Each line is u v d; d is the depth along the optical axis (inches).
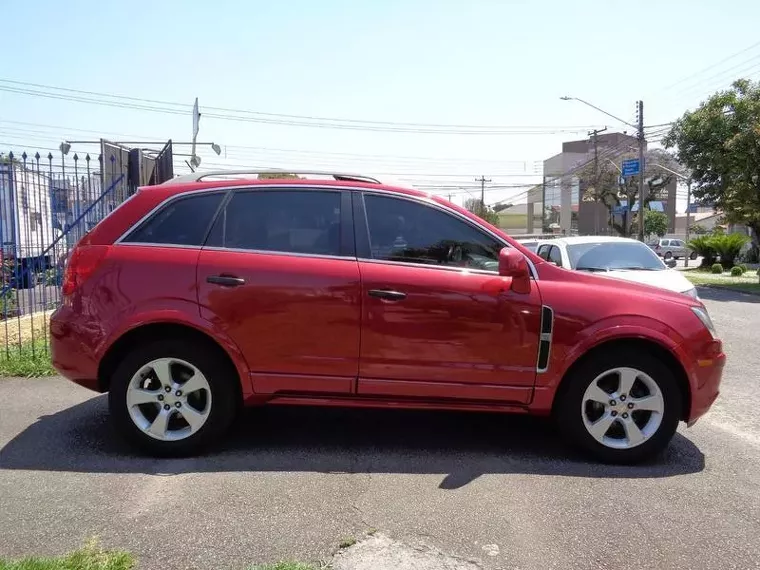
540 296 165.8
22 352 273.0
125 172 420.2
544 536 126.4
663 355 171.6
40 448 170.9
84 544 118.8
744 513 138.5
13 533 122.6
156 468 157.8
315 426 195.6
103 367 167.0
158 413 164.7
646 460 170.9
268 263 165.3
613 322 165.2
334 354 164.7
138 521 128.5
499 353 165.3
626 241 417.7
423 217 172.9
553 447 180.7
